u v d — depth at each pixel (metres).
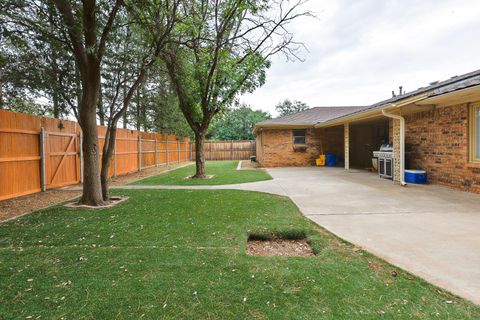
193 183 9.20
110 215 4.95
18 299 2.21
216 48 9.31
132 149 13.18
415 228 3.96
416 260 2.86
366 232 3.82
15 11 4.86
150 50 6.89
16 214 5.20
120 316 1.98
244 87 10.55
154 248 3.29
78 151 9.33
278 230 3.93
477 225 4.05
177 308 2.07
